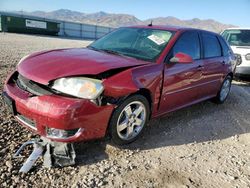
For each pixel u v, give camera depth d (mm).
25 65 3594
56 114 2988
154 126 4621
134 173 3240
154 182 3117
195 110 5805
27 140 3645
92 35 60469
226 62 6094
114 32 5074
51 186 2842
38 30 44000
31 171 3020
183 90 4660
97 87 3174
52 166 3113
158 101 4141
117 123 3523
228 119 5531
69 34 55312
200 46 5164
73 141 3176
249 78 10164
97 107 3197
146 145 3932
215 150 4090
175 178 3242
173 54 4336
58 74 3225
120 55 4152
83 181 2973
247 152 4160
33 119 3156
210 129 4871
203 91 5426
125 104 3527
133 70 3639
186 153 3869
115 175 3154
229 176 3426
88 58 3711
